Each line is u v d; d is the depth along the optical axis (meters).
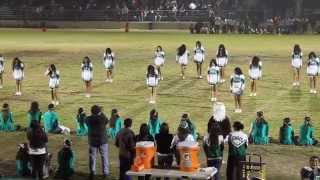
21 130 27.25
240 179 18.00
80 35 71.94
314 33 75.50
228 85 38.16
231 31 76.56
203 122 28.83
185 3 87.38
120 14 85.75
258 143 24.77
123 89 37.09
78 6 88.00
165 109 31.59
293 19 79.62
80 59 49.59
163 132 17.89
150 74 32.88
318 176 17.17
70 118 29.72
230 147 18.03
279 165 21.50
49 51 54.62
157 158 17.91
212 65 33.41
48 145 24.05
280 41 62.91
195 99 34.06
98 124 19.56
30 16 87.31
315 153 23.17
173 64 46.72
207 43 60.03
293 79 39.97
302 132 24.75
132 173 15.77
